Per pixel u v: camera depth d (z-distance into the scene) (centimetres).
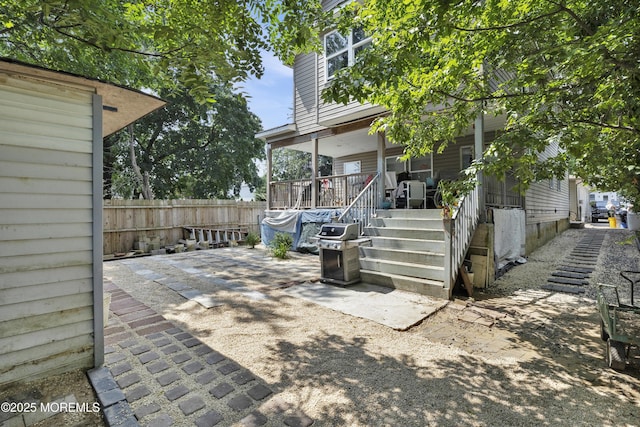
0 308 236
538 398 237
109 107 322
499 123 795
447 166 954
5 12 288
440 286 482
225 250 1055
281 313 421
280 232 1044
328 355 305
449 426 207
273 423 209
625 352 285
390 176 893
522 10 260
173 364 284
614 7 226
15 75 244
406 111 358
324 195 1016
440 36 254
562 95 269
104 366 278
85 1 215
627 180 375
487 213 625
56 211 261
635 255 842
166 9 313
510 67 325
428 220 624
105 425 207
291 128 1019
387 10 290
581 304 458
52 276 258
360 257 630
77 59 399
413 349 318
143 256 950
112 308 441
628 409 221
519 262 758
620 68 230
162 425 205
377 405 229
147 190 1738
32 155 251
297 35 300
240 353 307
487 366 285
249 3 287
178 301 477
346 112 839
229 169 1948
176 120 1827
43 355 253
